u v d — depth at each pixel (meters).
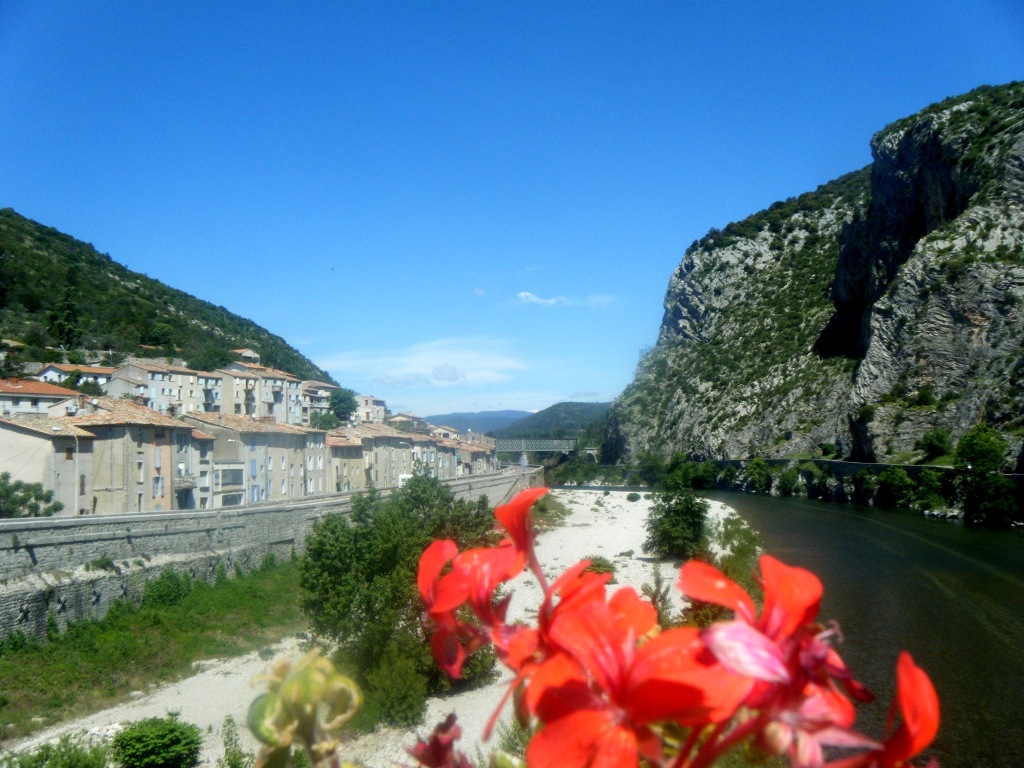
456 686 20.67
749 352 119.69
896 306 78.25
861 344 98.38
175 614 26.52
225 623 26.70
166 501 39.94
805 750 0.83
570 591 1.08
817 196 150.50
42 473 34.19
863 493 67.31
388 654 19.77
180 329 114.88
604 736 0.82
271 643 25.41
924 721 0.83
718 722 0.84
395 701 18.25
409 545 22.08
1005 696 20.53
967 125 82.62
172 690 21.52
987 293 72.12
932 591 32.69
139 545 28.42
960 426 68.00
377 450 70.00
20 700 19.98
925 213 86.69
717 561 36.62
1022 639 25.58
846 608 30.17
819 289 121.88
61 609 23.80
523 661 1.05
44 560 24.56
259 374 79.62
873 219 96.62
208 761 16.88
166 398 68.44
